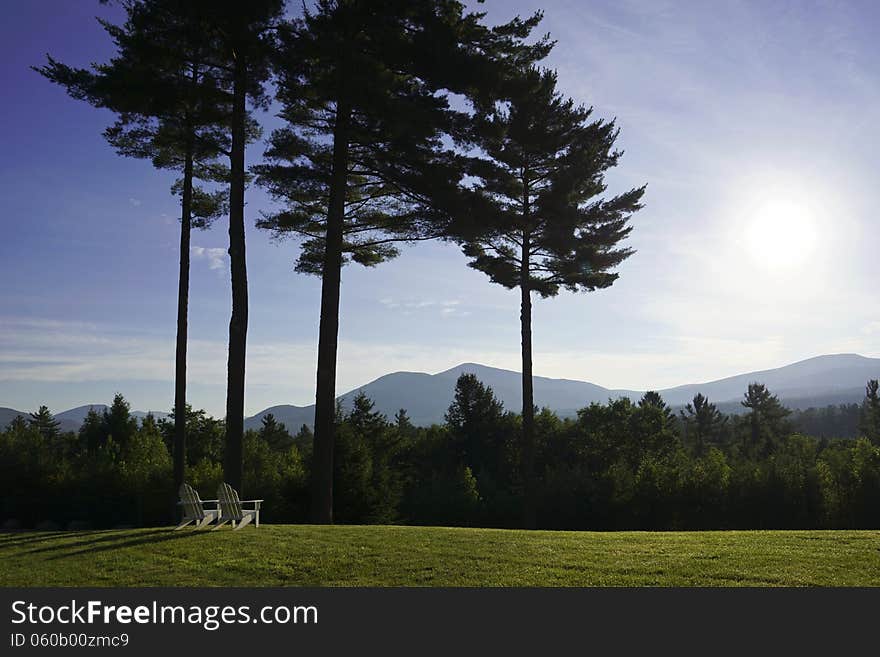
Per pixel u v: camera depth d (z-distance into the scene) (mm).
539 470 55844
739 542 12133
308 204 22078
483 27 21203
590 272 27391
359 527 14867
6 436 34125
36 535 13938
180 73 19906
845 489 34781
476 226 19984
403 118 17922
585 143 26859
